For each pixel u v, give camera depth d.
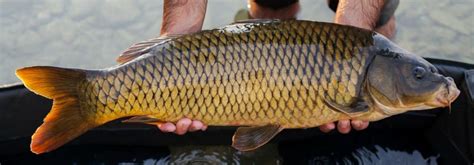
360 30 0.96
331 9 1.65
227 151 1.26
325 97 0.95
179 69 0.93
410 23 1.68
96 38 1.67
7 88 1.18
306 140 1.27
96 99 0.94
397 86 0.96
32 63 1.59
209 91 0.94
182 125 0.97
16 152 1.25
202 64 0.93
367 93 0.96
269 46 0.94
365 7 1.22
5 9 1.77
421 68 0.97
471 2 1.75
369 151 1.25
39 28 1.71
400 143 1.26
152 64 0.93
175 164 1.25
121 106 0.94
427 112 1.22
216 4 1.75
